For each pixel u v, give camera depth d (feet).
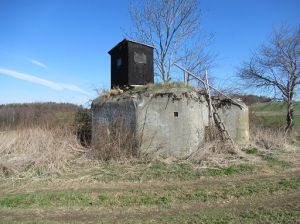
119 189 33.78
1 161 42.19
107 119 50.88
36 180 37.78
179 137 47.98
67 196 31.37
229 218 24.73
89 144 52.49
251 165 42.19
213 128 50.26
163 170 39.99
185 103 48.55
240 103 58.08
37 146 47.62
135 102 48.11
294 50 83.66
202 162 42.91
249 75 86.94
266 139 58.39
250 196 30.55
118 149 46.09
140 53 55.06
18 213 27.63
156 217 25.84
